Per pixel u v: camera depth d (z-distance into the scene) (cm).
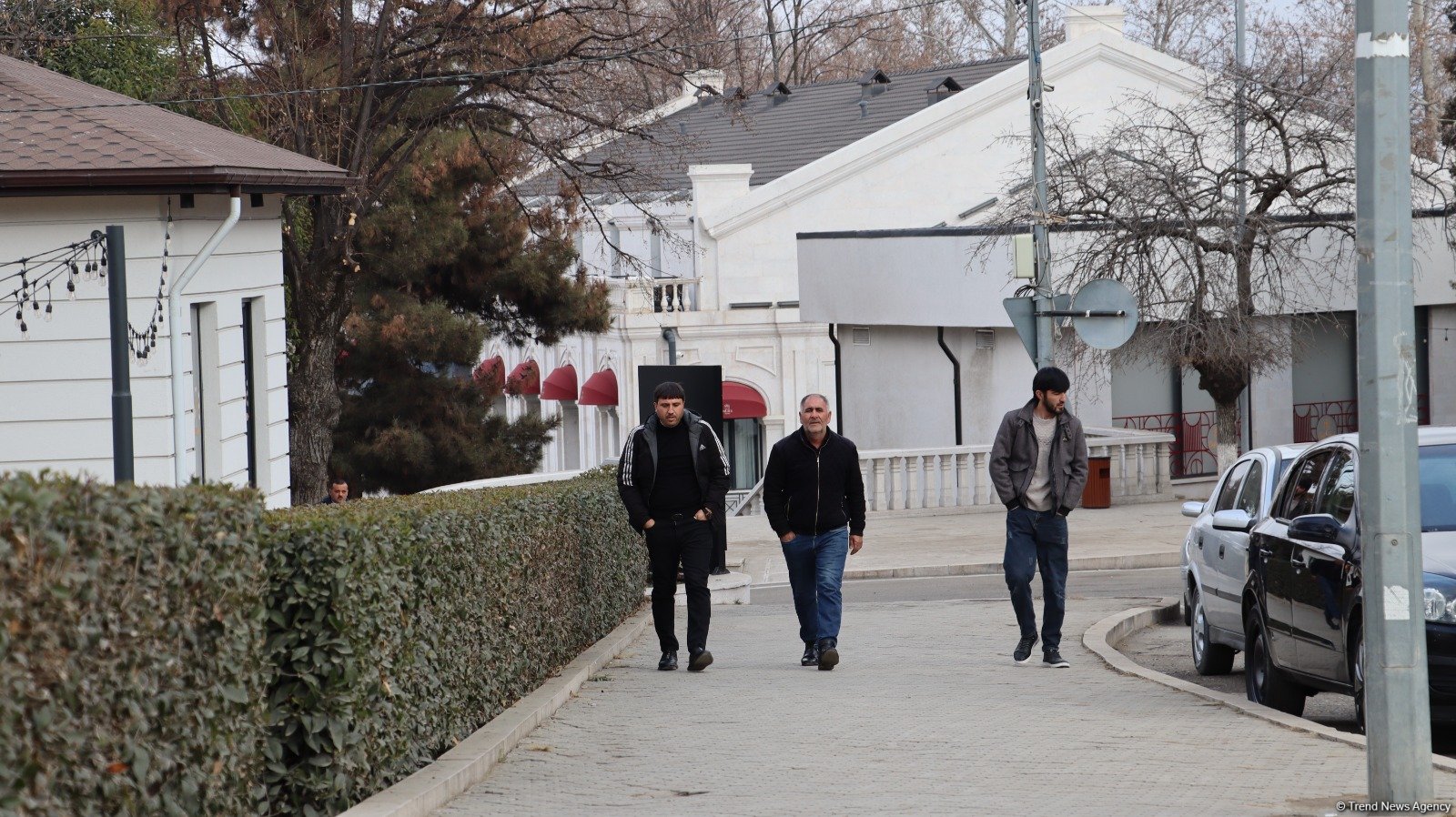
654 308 6794
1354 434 1673
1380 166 1059
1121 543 3888
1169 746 1373
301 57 4072
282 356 2998
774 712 1633
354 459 5178
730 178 6900
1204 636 2127
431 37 4253
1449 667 1392
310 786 1019
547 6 4297
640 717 1605
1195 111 4788
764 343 6719
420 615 1233
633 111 4519
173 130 2684
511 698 1580
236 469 2733
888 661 2098
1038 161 3356
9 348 2394
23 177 2292
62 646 686
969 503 4891
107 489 751
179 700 815
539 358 8319
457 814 1126
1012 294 5316
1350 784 1177
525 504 1673
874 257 5944
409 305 5009
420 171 4797
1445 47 7738
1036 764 1308
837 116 7712
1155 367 5297
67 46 4712
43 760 670
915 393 6006
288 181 2689
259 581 957
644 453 1984
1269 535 1731
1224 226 4338
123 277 1717
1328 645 1522
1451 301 5575
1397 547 1069
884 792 1205
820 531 1997
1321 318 5409
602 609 2275
